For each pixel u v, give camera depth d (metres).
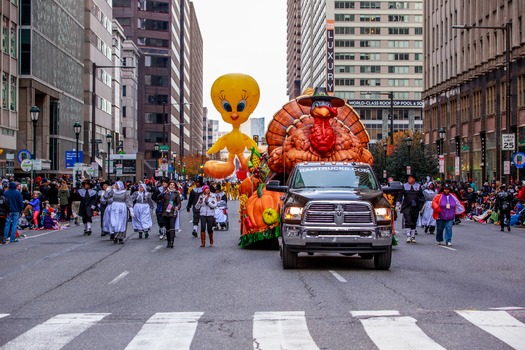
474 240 23.09
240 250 19.59
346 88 136.88
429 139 73.81
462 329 8.37
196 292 11.64
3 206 22.08
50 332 8.47
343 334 8.11
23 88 52.22
